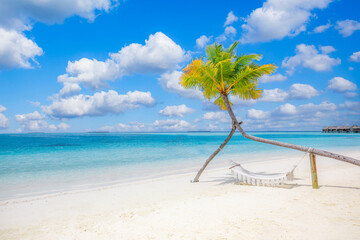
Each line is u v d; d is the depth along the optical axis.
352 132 108.38
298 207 4.79
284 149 25.48
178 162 15.10
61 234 3.99
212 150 25.23
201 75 8.21
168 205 5.41
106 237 3.74
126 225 4.23
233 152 21.98
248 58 8.25
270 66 7.38
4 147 32.28
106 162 15.33
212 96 9.16
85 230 4.11
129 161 15.86
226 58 8.34
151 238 3.59
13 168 12.96
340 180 7.43
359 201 5.08
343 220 3.97
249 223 3.99
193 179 8.88
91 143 42.47
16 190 7.76
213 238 3.46
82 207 5.61
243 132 7.62
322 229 3.61
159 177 9.80
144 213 4.88
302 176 8.45
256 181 7.20
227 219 4.23
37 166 13.73
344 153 17.19
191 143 42.56
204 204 5.30
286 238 3.34
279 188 6.57
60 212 5.25
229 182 8.05
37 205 5.82
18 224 4.55
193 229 3.84
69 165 14.09
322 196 5.58
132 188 7.55
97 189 7.50
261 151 22.78
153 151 24.19
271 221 4.04
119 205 5.68
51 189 7.86
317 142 38.34
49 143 43.22
